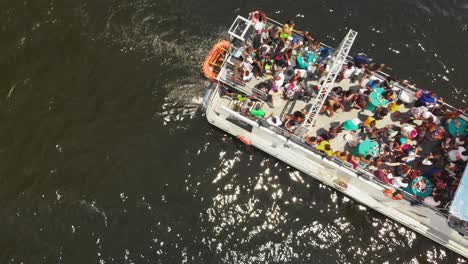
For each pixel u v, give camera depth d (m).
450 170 21.86
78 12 27.89
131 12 27.95
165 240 22.95
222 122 24.39
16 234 23.08
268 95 23.50
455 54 27.66
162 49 27.12
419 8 28.84
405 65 27.25
